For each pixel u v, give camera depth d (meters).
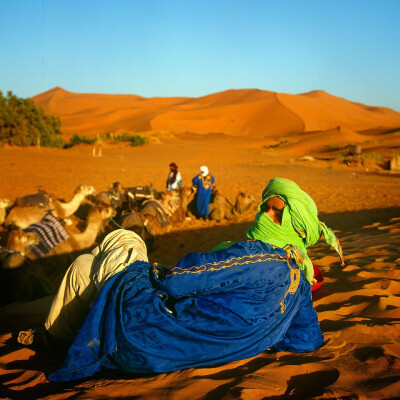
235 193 19.31
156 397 2.61
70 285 3.31
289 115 113.19
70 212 11.89
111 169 27.30
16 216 10.54
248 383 2.63
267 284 3.03
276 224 3.33
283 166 34.72
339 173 30.86
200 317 2.90
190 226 12.44
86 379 3.02
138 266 3.16
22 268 6.38
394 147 54.03
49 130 45.38
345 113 139.00
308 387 2.64
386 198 18.02
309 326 3.25
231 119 112.19
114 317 2.89
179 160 37.72
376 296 4.20
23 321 4.82
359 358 2.96
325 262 5.97
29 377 3.13
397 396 2.45
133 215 9.31
